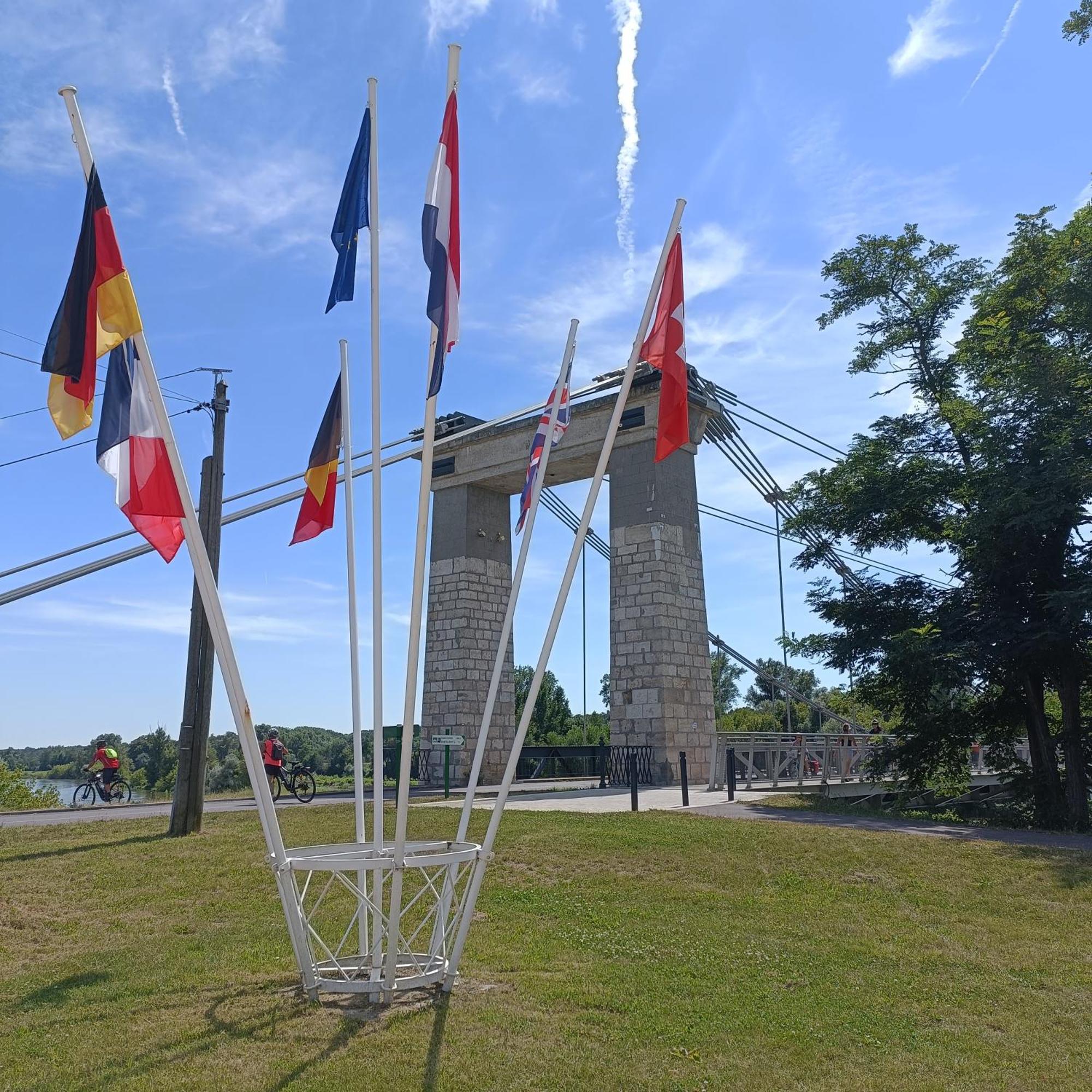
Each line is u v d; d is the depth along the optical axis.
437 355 7.24
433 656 33.84
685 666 29.16
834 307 27.39
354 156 8.17
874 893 11.55
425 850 8.05
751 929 10.02
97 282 7.05
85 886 11.85
